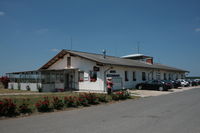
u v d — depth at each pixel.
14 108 9.75
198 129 6.46
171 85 26.00
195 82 40.28
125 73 27.58
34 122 8.02
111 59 28.80
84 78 25.30
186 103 13.09
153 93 21.84
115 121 7.86
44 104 10.79
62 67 27.98
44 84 24.45
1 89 28.89
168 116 8.71
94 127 6.91
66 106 12.16
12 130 6.75
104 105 13.35
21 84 27.92
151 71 34.22
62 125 7.34
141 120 7.95
